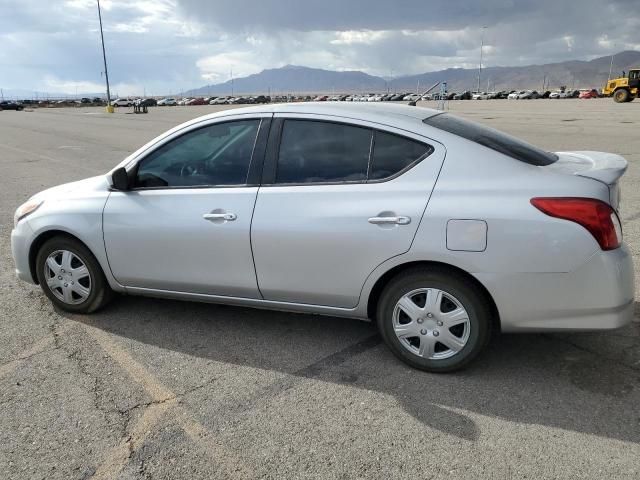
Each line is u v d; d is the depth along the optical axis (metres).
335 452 2.68
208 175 3.76
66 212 4.12
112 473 2.57
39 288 4.97
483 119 25.52
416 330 3.35
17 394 3.24
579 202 2.92
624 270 2.96
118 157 14.63
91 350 3.78
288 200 3.46
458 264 3.09
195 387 3.29
